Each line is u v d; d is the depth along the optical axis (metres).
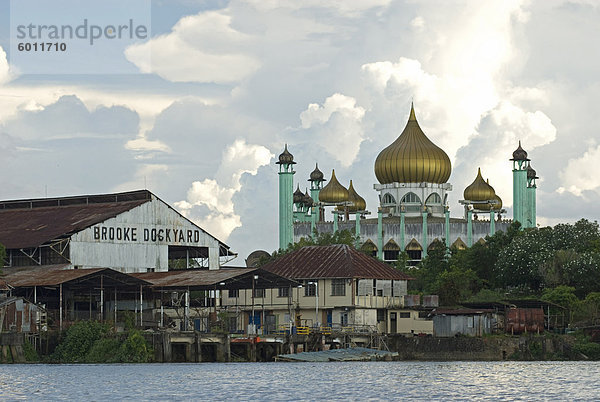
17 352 130.50
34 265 156.88
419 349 145.88
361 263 155.62
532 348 146.75
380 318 155.38
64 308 145.25
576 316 157.00
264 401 87.62
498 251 196.75
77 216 163.00
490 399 89.12
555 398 90.00
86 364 127.69
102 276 135.62
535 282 181.38
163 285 140.75
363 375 110.31
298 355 134.12
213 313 148.50
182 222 167.12
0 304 133.00
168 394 92.44
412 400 88.25
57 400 88.75
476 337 146.75
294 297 153.88
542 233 191.75
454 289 167.75
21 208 177.62
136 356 130.12
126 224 160.50
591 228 189.12
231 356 135.25
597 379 107.00
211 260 170.25
